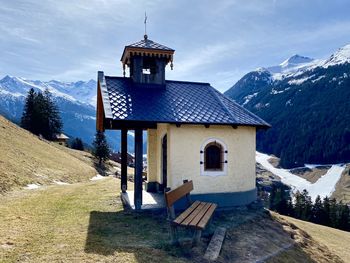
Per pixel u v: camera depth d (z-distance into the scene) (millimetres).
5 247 8438
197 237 9445
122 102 13641
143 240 9531
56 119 71375
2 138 30906
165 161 16031
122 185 16516
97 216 12242
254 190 15133
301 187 141125
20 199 15336
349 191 127812
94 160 58844
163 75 15906
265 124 14688
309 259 11312
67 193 17875
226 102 15812
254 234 11680
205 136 13930
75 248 8648
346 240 19828
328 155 173375
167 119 12922
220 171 14133
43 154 35031
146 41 16422
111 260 7965
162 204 13414
